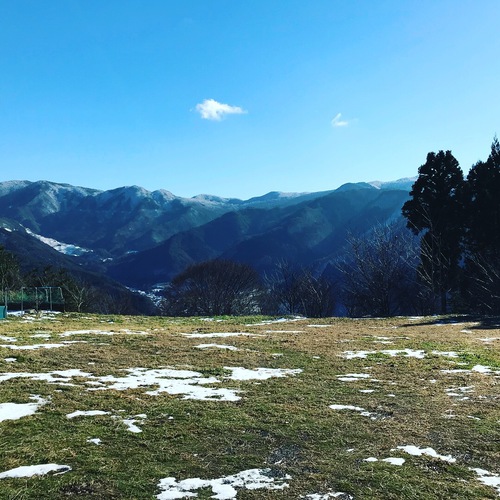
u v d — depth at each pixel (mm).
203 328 21938
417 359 12984
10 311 29469
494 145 34969
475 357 13094
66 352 13055
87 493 4727
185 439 6367
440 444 6289
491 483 5105
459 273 35625
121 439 6289
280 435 6602
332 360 12867
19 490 4730
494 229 33000
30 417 7074
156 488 4879
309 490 4895
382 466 5523
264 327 22875
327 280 48625
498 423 7129
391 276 37969
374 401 8484
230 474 5281
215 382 9930
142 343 15391
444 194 36219
